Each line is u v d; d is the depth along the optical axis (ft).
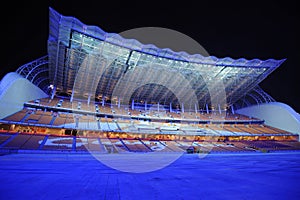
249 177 18.69
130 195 11.05
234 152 88.28
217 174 21.29
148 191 12.15
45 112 99.25
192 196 10.82
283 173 22.66
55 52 95.45
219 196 10.84
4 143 59.82
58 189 12.56
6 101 74.18
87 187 13.29
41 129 81.30
